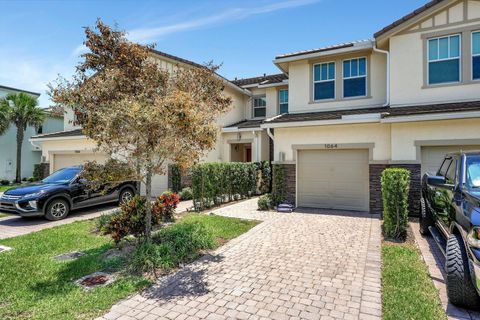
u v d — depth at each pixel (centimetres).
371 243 664
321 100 1259
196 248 620
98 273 521
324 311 382
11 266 551
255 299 416
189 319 368
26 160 2612
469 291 371
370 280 472
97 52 980
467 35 973
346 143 1046
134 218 654
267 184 1589
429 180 531
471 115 811
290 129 1140
